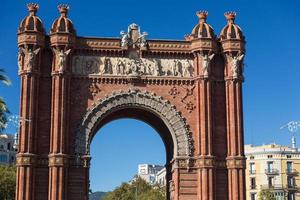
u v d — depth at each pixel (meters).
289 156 198.25
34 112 82.25
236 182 82.81
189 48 88.00
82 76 84.88
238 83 86.19
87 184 82.00
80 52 86.00
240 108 85.62
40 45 83.88
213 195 82.31
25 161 80.06
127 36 86.94
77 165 82.12
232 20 88.62
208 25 87.88
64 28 84.50
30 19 84.62
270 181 197.00
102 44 86.44
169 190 90.00
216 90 87.06
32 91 82.38
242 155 84.06
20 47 83.94
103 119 87.69
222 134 85.62
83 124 83.44
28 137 81.06
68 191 81.12
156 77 86.31
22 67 83.56
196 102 86.19
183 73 87.19
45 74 84.62
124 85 85.81
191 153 84.69
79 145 82.81
